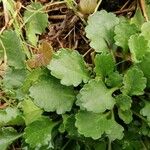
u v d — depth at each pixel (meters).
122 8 0.26
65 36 0.26
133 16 0.26
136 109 0.23
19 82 0.24
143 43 0.22
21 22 0.26
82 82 0.23
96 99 0.21
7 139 0.23
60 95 0.22
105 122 0.21
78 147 0.23
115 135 0.21
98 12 0.23
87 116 0.21
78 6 0.25
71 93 0.22
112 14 0.23
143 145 0.23
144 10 0.25
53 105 0.22
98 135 0.21
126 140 0.22
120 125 0.22
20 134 0.23
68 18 0.26
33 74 0.23
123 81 0.22
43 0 0.27
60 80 0.22
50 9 0.26
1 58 0.25
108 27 0.23
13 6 0.26
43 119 0.22
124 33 0.23
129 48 0.22
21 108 0.24
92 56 0.24
